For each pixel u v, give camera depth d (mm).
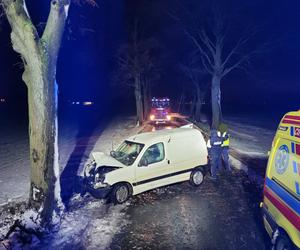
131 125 27484
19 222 6254
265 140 20922
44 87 6180
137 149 8539
